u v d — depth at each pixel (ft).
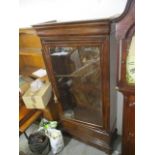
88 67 4.73
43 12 5.56
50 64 4.91
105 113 4.83
